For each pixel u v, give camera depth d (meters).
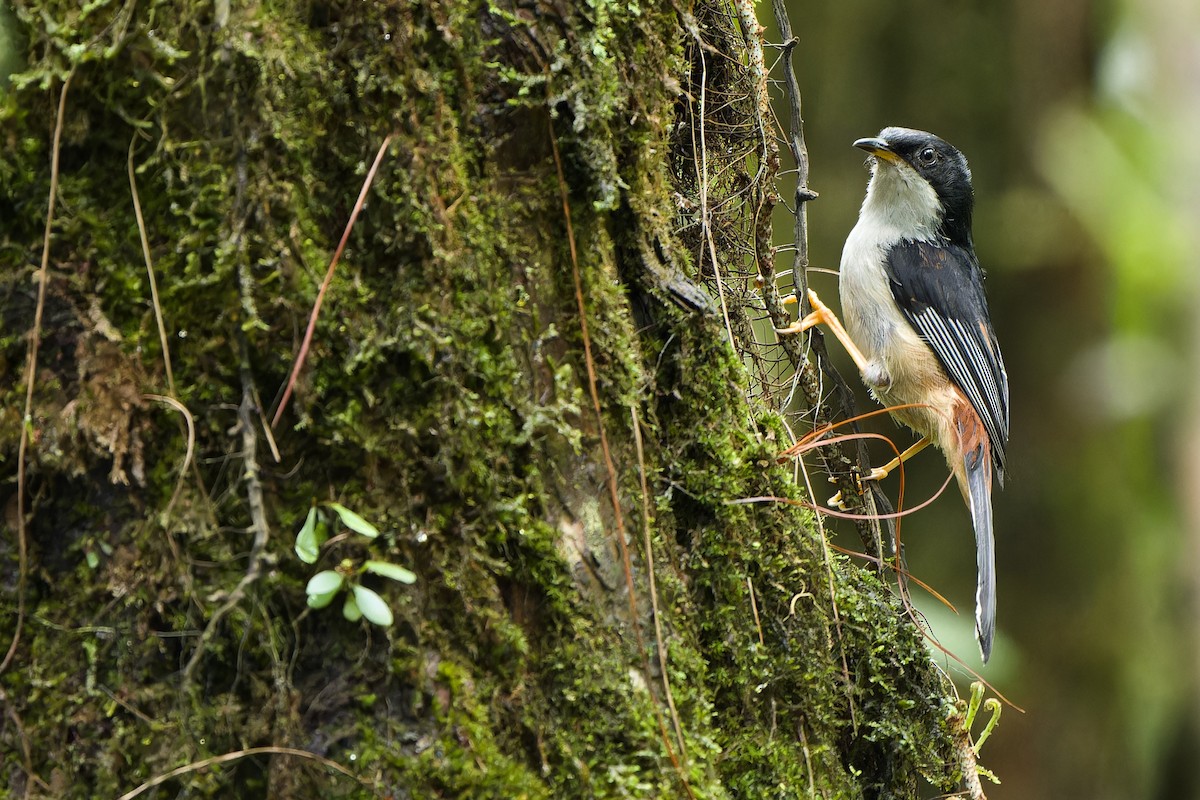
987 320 10.45
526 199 4.60
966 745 6.33
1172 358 15.77
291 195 4.14
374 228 4.25
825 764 5.30
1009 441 15.59
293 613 4.12
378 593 4.15
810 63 14.59
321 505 4.15
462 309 4.32
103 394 4.09
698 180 5.86
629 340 4.81
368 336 4.20
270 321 4.13
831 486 8.80
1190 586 15.49
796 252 6.77
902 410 10.23
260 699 4.09
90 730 4.07
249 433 4.09
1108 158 15.14
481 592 4.27
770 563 5.27
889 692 5.96
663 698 4.55
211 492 4.14
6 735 4.07
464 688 4.18
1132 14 15.65
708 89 6.12
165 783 4.04
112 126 4.17
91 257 4.14
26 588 4.12
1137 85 15.71
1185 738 15.27
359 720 4.10
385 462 4.21
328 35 4.24
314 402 4.15
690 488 5.01
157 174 4.15
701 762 4.56
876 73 14.60
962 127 14.85
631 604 4.55
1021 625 15.44
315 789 4.05
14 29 4.14
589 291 4.69
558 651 4.39
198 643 4.07
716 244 6.09
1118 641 15.25
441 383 4.24
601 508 4.58
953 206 10.37
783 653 5.23
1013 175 15.02
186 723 4.04
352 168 4.25
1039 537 15.49
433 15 4.36
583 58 4.61
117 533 4.14
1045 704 15.26
